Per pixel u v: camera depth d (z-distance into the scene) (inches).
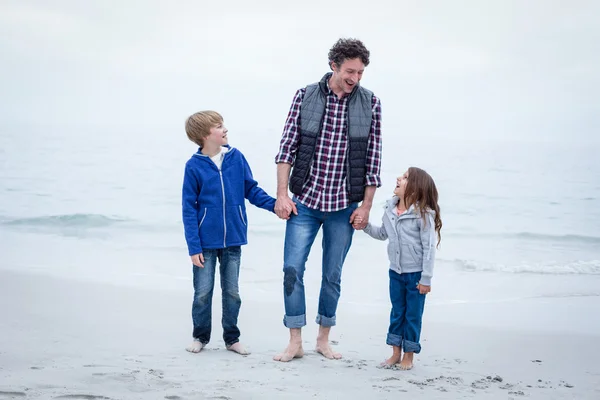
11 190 709.3
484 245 482.9
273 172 953.5
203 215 167.2
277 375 150.3
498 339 206.8
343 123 163.2
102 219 534.6
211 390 135.3
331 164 163.5
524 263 397.1
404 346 162.1
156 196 700.0
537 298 288.5
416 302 159.9
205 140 167.6
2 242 425.7
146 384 137.4
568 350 192.4
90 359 159.3
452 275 350.0
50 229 492.7
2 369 145.2
